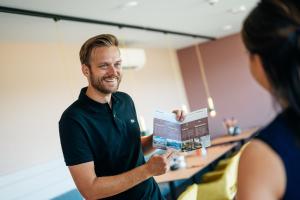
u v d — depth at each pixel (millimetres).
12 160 4016
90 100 1838
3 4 3170
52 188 4391
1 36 4059
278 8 751
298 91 742
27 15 3496
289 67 741
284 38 738
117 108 1919
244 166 818
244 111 7527
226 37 7539
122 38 5535
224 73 7617
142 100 6402
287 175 771
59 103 4707
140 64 5559
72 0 3416
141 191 1918
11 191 3945
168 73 7449
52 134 4523
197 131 1988
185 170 4406
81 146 1744
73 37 4777
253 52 799
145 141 2135
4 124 4012
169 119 2023
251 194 790
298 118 775
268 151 788
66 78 4895
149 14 4496
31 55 4488
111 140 1844
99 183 1710
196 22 5523
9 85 4145
